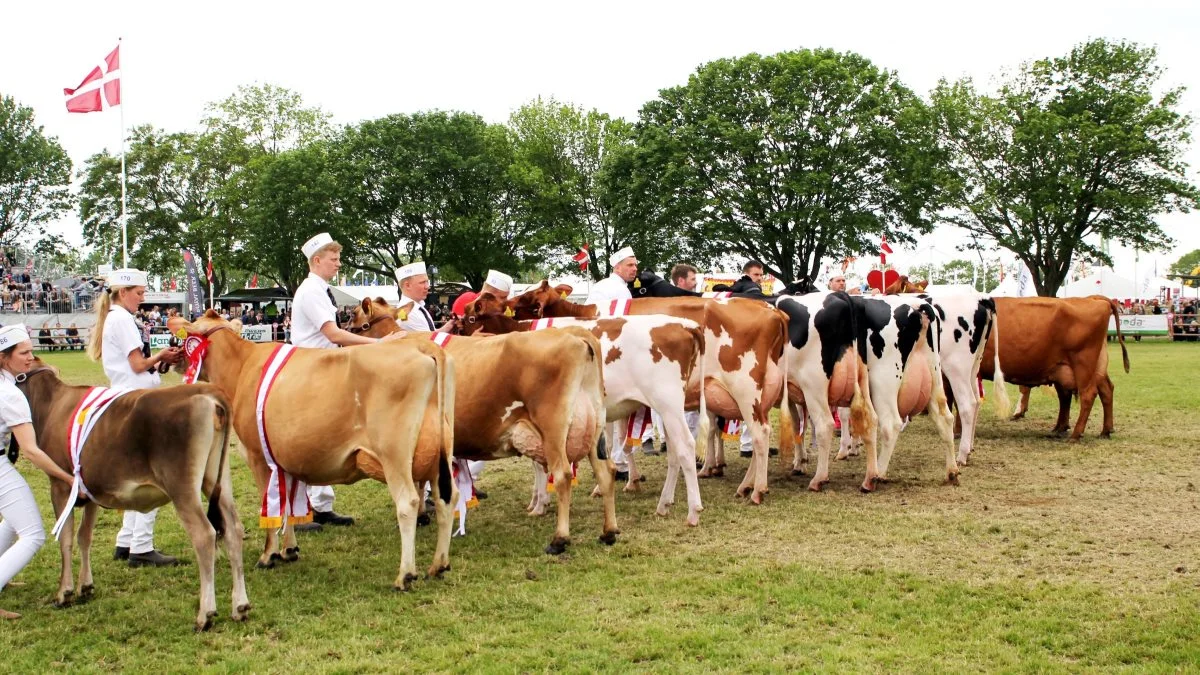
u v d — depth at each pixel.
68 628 5.46
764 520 7.88
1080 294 42.66
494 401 6.96
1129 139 33.81
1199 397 15.60
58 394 5.89
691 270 11.23
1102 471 9.68
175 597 6.02
